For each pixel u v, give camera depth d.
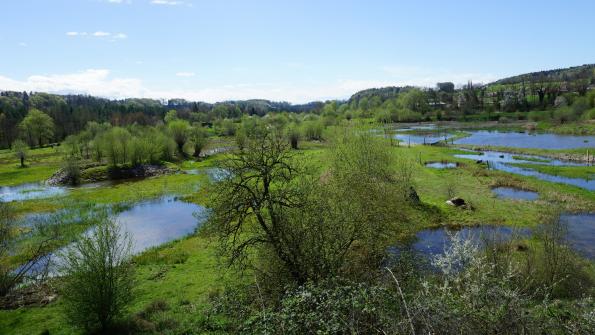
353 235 19.69
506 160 74.50
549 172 60.34
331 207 19.84
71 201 55.06
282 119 148.12
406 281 13.66
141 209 50.41
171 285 26.52
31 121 123.94
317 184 20.84
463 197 45.72
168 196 57.56
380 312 8.74
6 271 26.64
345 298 9.73
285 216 18.72
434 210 40.56
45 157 108.12
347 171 27.86
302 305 9.84
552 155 77.56
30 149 124.50
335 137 47.66
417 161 72.25
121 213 48.38
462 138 115.50
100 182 73.31
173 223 43.59
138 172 78.75
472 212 39.97
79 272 19.97
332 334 8.48
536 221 36.59
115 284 20.91
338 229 18.89
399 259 17.44
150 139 92.38
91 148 103.88
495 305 8.98
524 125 142.50
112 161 82.75
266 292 17.53
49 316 22.36
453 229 35.41
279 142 19.83
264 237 18.81
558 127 124.44
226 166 18.98
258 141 19.69
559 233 24.50
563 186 49.44
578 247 29.31
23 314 22.69
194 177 72.81
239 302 14.85
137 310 22.73
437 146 99.12
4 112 145.88
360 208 20.91
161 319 20.72
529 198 45.50
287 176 19.61
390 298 9.44
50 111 155.12
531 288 18.50
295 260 17.75
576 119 131.75
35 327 21.03
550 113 153.00
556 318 9.24
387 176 36.69
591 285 20.12
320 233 18.25
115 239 22.03
